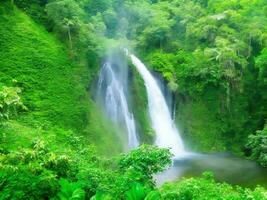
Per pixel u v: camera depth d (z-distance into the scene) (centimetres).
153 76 3456
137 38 3653
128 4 3759
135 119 3080
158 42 3728
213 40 3609
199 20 3691
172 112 3409
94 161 1462
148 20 3725
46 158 1240
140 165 1279
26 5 2880
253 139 2839
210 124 3312
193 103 3394
